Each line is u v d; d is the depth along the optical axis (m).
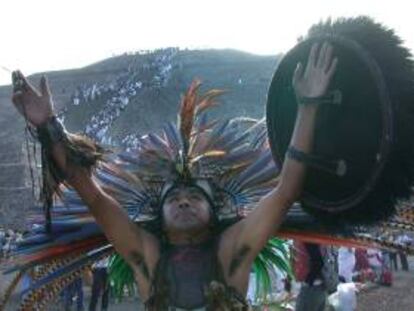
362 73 2.19
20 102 2.31
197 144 2.59
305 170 2.26
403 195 2.20
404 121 2.14
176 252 2.40
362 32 2.21
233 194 2.54
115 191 2.57
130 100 39.91
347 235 2.48
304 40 2.30
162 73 42.31
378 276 9.84
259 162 2.59
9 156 30.70
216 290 2.30
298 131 2.25
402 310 8.00
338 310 5.66
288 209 2.33
